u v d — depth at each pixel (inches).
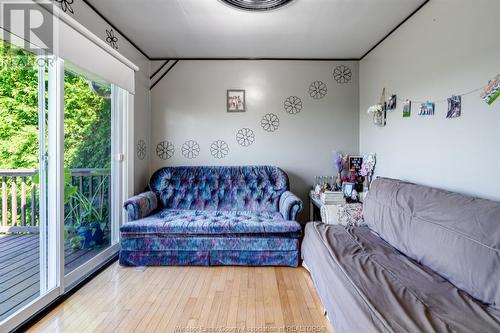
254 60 132.8
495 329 38.1
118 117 111.9
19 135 72.4
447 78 73.4
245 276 90.7
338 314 52.3
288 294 79.0
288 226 97.5
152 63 132.9
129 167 114.5
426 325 38.8
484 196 61.9
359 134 133.7
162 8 87.9
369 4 84.7
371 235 81.4
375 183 93.4
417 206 68.1
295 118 133.6
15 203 87.0
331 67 133.5
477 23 63.2
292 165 134.1
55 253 74.8
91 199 104.0
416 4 84.4
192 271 94.6
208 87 133.0
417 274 56.0
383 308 43.3
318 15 91.7
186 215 109.3
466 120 67.0
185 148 134.0
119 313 69.7
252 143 133.5
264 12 90.0
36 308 67.0
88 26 85.9
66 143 88.0
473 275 47.6
